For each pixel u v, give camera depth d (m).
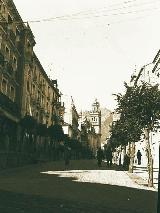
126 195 12.55
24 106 36.47
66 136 57.47
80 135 99.19
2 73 29.64
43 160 40.56
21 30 36.19
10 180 16.39
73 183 15.92
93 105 154.75
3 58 29.03
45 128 39.31
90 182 16.94
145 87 17.14
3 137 28.73
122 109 17.20
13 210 8.09
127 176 22.61
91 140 130.25
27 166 29.88
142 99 16.67
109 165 37.94
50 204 9.41
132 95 16.94
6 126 30.41
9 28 30.41
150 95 16.67
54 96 57.97
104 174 23.27
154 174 25.66
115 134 33.38
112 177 21.05
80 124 104.06
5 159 25.50
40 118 46.78
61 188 13.62
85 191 13.00
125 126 18.03
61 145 57.78
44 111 48.81
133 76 46.03
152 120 16.75
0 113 27.77
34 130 37.47
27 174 20.94
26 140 36.91
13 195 10.78
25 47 36.72
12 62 33.03
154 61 37.34
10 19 31.66
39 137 43.88
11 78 32.56
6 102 29.73
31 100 40.53
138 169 31.42
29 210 8.28
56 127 45.66
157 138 33.25
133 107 16.80
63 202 9.92
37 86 43.91
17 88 35.34
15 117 32.62
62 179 17.89
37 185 14.40
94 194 12.25
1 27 28.44
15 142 32.31
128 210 9.38
